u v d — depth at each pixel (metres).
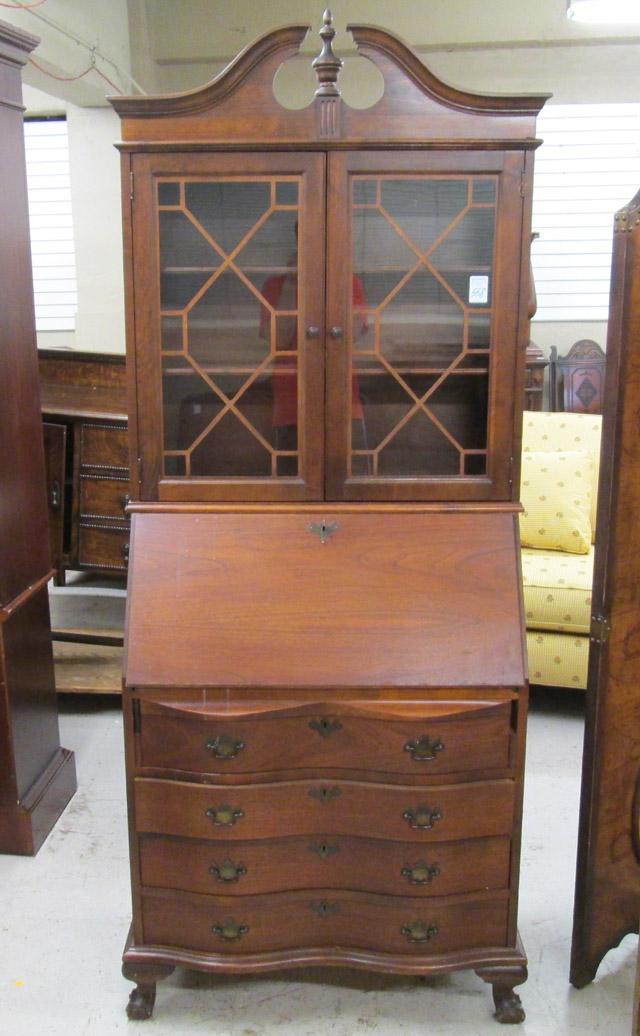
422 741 1.41
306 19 4.05
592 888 1.53
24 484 1.97
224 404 1.48
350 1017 1.52
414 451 1.50
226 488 1.49
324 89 1.35
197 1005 1.54
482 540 1.48
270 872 1.47
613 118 4.10
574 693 2.85
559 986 1.60
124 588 3.43
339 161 1.37
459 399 1.48
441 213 1.41
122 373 2.82
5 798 1.92
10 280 1.87
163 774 1.44
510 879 1.48
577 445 3.10
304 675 1.41
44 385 2.90
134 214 1.39
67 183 4.54
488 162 1.37
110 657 2.77
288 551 1.48
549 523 2.79
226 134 1.37
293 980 1.61
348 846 1.47
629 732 1.48
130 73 4.05
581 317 4.37
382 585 1.46
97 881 1.87
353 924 1.51
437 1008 1.55
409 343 1.46
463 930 1.50
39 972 1.61
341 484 1.49
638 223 1.33
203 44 4.14
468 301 1.44
